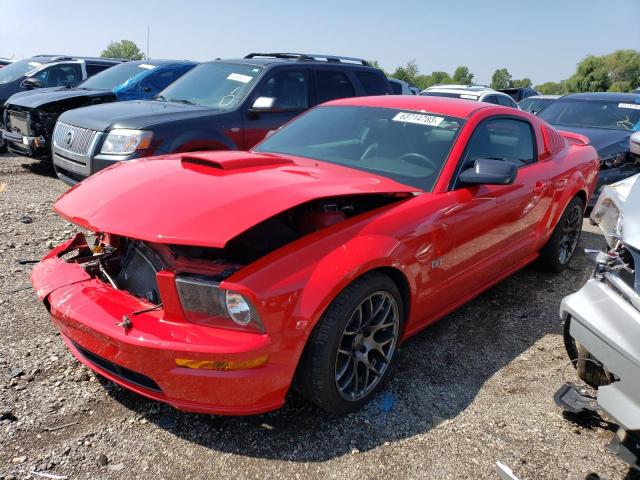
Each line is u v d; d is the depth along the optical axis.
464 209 3.29
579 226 5.04
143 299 2.60
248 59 7.00
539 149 4.39
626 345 2.26
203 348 2.24
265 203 2.45
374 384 2.88
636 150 3.74
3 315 3.58
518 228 3.97
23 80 10.78
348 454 2.52
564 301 2.64
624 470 2.49
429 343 3.60
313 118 4.17
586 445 2.65
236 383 2.30
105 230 2.42
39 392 2.82
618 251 2.60
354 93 7.33
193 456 2.45
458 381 3.16
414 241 2.92
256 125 6.23
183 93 6.82
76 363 3.10
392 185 3.09
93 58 11.80
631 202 2.63
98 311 2.51
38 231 5.36
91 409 2.72
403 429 2.71
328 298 2.44
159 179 2.81
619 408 2.25
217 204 2.46
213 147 5.86
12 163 8.92
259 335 2.31
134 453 2.45
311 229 2.81
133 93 8.54
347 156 3.62
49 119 7.64
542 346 3.64
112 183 2.87
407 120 3.77
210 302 2.30
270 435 2.61
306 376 2.53
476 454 2.56
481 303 4.29
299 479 2.35
